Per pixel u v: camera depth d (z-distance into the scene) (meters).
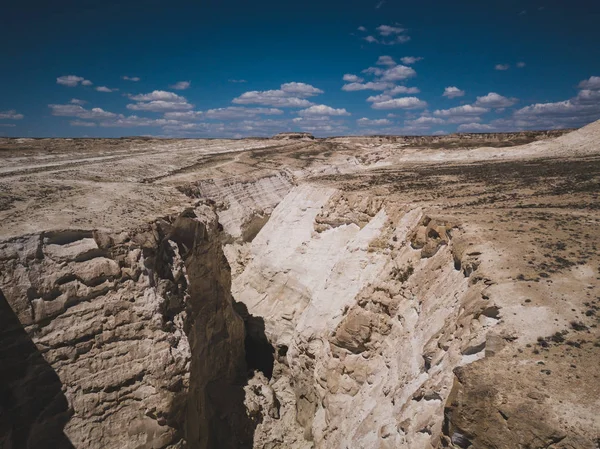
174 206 25.06
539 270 14.77
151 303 17.92
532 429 9.02
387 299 21.30
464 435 9.86
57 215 20.03
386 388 17.88
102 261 17.45
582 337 11.37
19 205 22.09
